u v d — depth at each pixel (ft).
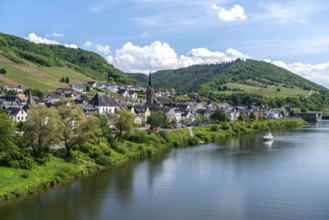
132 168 340.59
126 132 426.51
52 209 226.79
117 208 230.68
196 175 314.35
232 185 283.18
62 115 328.90
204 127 644.69
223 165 355.77
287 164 360.48
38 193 256.32
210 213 222.89
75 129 327.47
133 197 252.21
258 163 365.40
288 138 594.65
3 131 276.62
